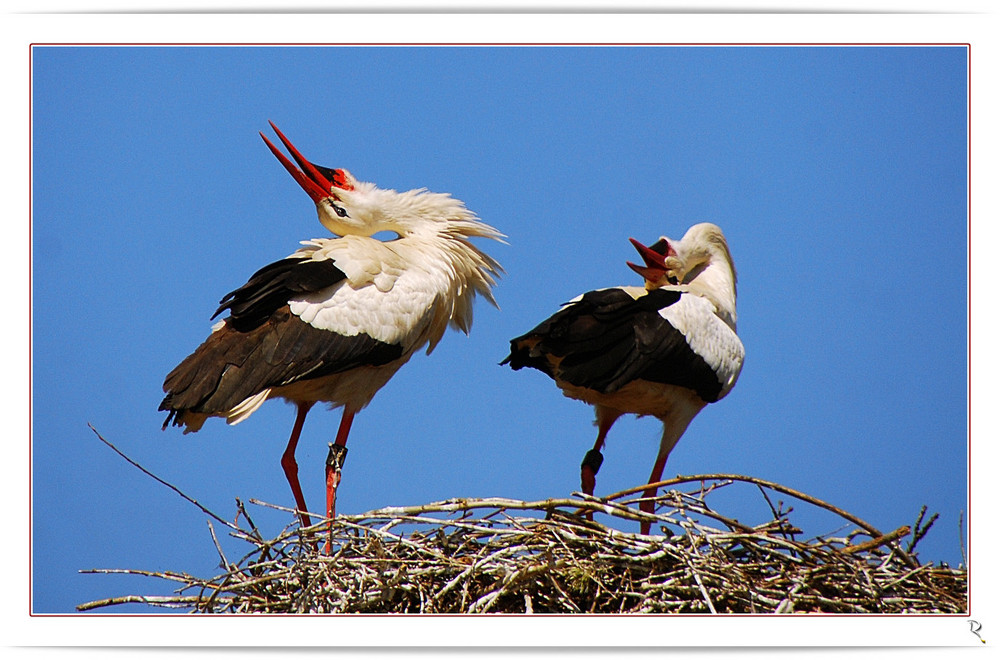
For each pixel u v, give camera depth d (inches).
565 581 418.0
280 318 516.1
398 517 425.1
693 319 524.1
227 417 502.0
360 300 527.2
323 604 414.9
